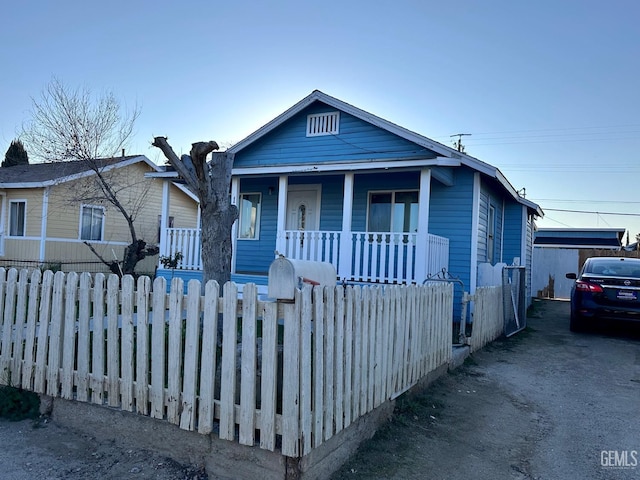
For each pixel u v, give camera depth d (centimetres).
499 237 1415
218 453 329
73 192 1702
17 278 462
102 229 1852
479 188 1073
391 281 937
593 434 438
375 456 368
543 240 2556
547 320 1191
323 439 320
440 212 1095
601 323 1001
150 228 2028
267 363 305
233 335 321
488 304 829
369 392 392
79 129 1631
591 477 355
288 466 302
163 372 355
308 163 1038
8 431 399
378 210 1174
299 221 1270
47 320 425
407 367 483
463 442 409
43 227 1666
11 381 445
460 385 576
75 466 342
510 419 471
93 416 393
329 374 327
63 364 411
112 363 381
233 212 486
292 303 299
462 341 729
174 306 348
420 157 940
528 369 668
